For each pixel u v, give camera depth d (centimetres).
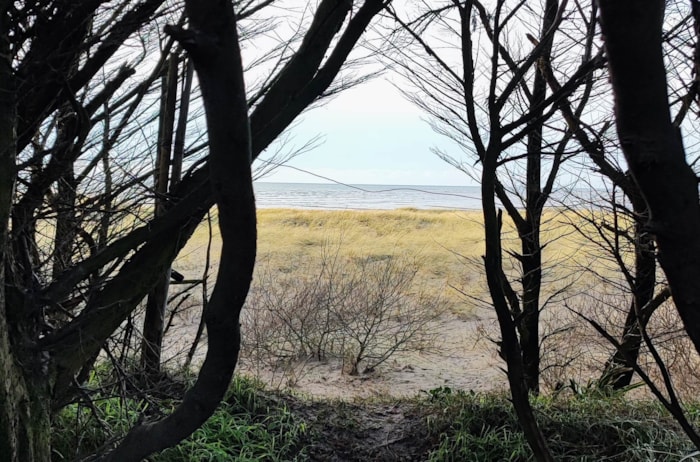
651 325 468
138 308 383
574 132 266
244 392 392
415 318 809
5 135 133
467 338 804
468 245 1252
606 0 74
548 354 550
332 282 876
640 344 436
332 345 756
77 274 163
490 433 355
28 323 157
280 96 171
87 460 190
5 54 133
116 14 188
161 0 177
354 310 776
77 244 258
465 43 213
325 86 159
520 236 463
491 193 195
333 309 802
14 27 157
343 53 154
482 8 296
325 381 664
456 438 353
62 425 289
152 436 122
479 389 629
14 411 136
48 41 159
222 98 85
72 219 243
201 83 85
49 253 252
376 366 717
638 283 395
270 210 1812
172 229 183
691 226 79
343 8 171
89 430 289
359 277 947
